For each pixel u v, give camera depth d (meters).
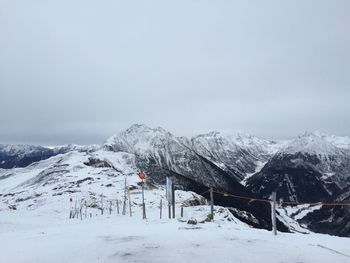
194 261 15.85
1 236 26.38
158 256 16.78
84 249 18.53
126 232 24.16
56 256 17.38
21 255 18.03
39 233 26.95
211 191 33.66
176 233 22.58
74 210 94.50
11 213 85.75
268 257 16.28
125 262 15.98
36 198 129.12
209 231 23.25
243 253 17.02
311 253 16.97
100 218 61.69
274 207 23.20
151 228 26.05
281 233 23.83
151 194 121.12
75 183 151.38
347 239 21.50
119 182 148.00
